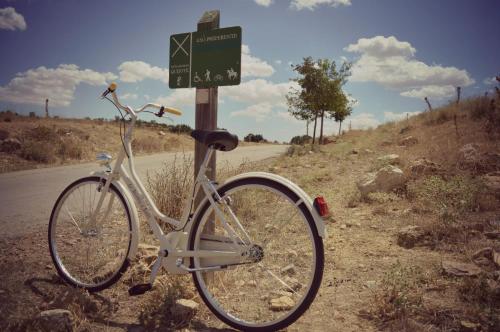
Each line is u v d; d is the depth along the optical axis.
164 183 5.40
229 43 3.45
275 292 3.21
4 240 4.61
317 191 7.62
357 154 12.37
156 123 31.41
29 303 3.01
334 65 26.05
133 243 3.13
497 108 11.88
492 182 6.25
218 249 2.94
